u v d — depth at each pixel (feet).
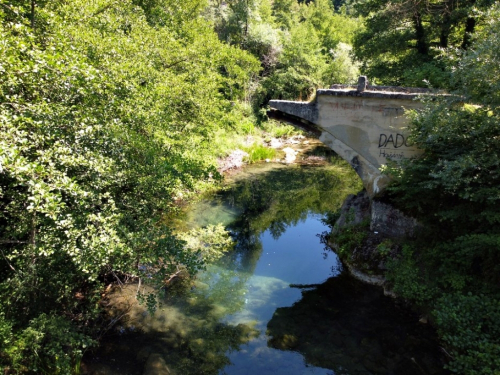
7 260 14.78
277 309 20.93
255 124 75.97
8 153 9.74
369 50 43.27
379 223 23.91
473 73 16.03
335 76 82.33
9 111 12.28
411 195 20.99
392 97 21.38
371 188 23.61
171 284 22.88
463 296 16.33
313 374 15.79
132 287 21.67
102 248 12.53
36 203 10.23
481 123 16.42
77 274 16.30
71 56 13.88
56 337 14.05
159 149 20.30
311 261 26.86
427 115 18.19
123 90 17.66
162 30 30.50
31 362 13.65
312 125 23.34
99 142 14.42
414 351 16.75
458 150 17.60
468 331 15.02
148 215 18.07
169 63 29.53
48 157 12.01
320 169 53.11
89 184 14.33
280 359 16.79
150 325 19.03
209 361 16.63
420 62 38.65
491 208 16.33
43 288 15.29
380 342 17.61
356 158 23.12
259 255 28.55
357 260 23.81
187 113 29.60
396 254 21.97
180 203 37.11
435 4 38.32
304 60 82.84
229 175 50.11
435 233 20.58
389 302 20.62
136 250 15.11
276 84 81.35
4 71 11.61
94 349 16.92
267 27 88.07
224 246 28.27
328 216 34.58
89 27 21.76
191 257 16.38
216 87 34.42
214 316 20.15
